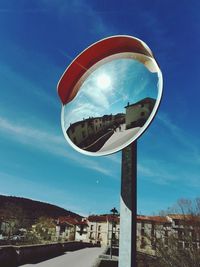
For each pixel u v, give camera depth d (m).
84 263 18.80
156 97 3.54
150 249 33.88
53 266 15.81
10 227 81.19
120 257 3.12
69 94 4.51
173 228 33.06
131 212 3.18
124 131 3.58
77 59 4.32
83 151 3.86
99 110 3.98
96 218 99.94
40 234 83.69
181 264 30.97
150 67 3.77
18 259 15.20
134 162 3.38
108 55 4.25
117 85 3.99
